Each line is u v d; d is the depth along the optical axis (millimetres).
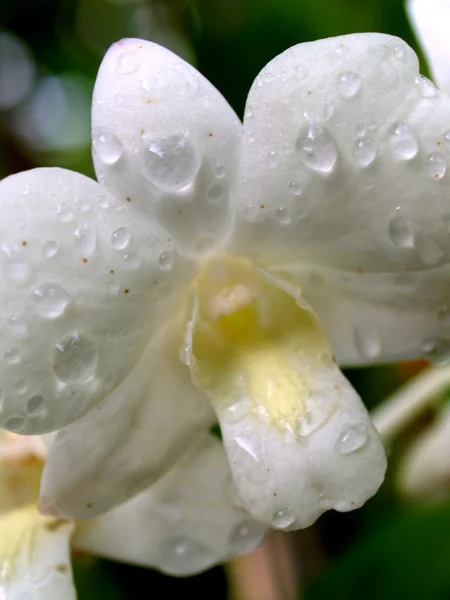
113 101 122
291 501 122
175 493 140
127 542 143
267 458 123
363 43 120
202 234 127
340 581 163
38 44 237
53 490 131
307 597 164
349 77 120
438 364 135
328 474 122
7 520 144
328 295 134
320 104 120
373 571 163
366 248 127
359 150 121
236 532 141
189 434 135
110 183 122
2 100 234
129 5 230
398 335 133
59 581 137
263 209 125
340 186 122
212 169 123
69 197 121
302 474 122
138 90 121
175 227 125
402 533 165
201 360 131
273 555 167
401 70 121
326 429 124
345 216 125
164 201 123
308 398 126
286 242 129
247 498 123
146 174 122
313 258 131
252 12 175
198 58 176
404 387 178
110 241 122
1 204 119
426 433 179
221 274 132
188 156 122
